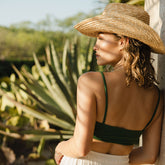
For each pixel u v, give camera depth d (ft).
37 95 12.37
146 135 5.04
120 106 4.36
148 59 4.59
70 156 4.69
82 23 4.70
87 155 4.61
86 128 4.29
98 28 4.52
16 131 11.23
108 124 4.40
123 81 4.38
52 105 12.26
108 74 4.38
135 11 4.59
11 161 12.12
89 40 12.36
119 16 4.42
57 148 4.99
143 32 4.30
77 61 12.55
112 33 4.51
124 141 4.57
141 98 4.52
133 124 4.54
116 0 10.86
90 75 4.36
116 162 4.61
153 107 4.70
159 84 5.16
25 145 13.42
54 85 11.95
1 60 27.81
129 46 4.41
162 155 4.94
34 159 12.41
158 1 5.39
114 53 4.54
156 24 5.49
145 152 5.04
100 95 4.28
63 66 12.81
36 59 12.61
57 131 11.21
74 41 12.71
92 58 11.57
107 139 4.48
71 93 11.55
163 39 5.06
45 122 12.98
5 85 17.22
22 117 13.41
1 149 12.19
